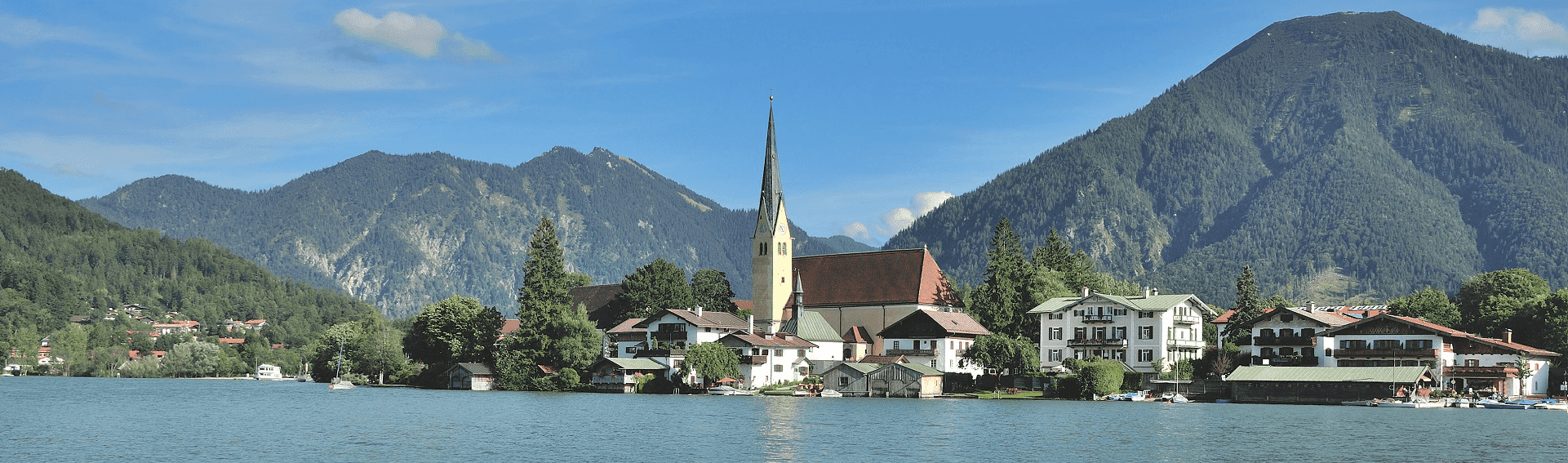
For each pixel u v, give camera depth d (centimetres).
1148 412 14250
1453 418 13538
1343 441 10894
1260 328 17850
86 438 11150
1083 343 18725
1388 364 16538
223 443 10700
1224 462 9481
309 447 10300
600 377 19800
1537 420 13388
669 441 10806
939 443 10700
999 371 18450
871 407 15175
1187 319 18662
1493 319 18988
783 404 15900
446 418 13412
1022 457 9731
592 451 10100
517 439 10950
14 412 14912
